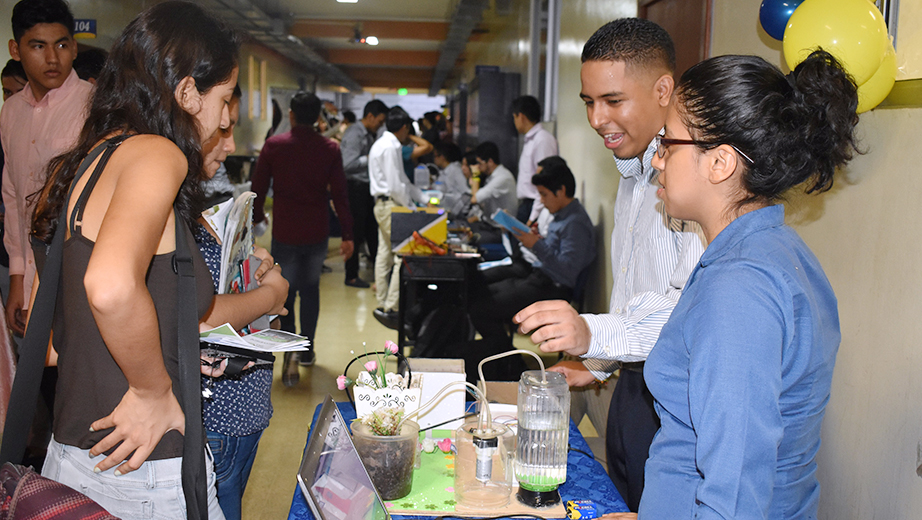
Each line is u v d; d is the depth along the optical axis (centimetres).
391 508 133
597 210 456
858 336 168
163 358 110
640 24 169
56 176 114
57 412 112
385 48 2038
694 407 86
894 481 153
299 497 138
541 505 134
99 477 110
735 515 82
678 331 99
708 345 85
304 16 1516
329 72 2259
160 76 114
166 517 111
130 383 103
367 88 2866
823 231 186
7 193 255
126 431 104
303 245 421
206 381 136
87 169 108
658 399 102
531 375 137
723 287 88
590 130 484
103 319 93
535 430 133
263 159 414
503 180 601
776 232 96
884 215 158
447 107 1941
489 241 566
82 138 114
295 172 410
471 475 135
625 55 165
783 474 93
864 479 165
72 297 106
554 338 136
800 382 91
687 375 97
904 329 150
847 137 93
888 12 154
